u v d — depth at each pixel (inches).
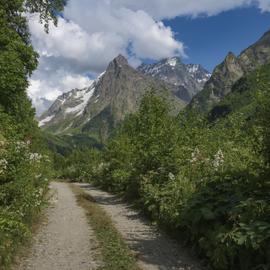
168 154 836.0
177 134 869.2
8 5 941.8
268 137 420.5
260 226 337.7
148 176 848.3
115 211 808.3
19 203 506.9
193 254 439.2
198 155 678.5
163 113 961.5
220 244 362.6
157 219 631.2
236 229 354.6
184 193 578.2
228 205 410.3
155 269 387.5
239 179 467.8
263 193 401.1
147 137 914.7
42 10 778.2
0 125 608.7
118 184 1262.3
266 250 326.0
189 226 466.3
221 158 590.6
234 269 356.8
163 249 466.3
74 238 522.0
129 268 377.4
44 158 991.0
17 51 983.6
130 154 1280.8
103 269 376.8
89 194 1251.2
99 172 1747.0
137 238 527.8
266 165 437.4
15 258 405.1
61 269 383.2
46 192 962.1
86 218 685.9
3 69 916.0
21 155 541.0
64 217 692.7
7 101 992.9
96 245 476.7
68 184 1888.5
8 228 413.4
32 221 579.8
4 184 497.7
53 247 469.7
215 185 493.0
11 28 997.8
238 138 695.1
